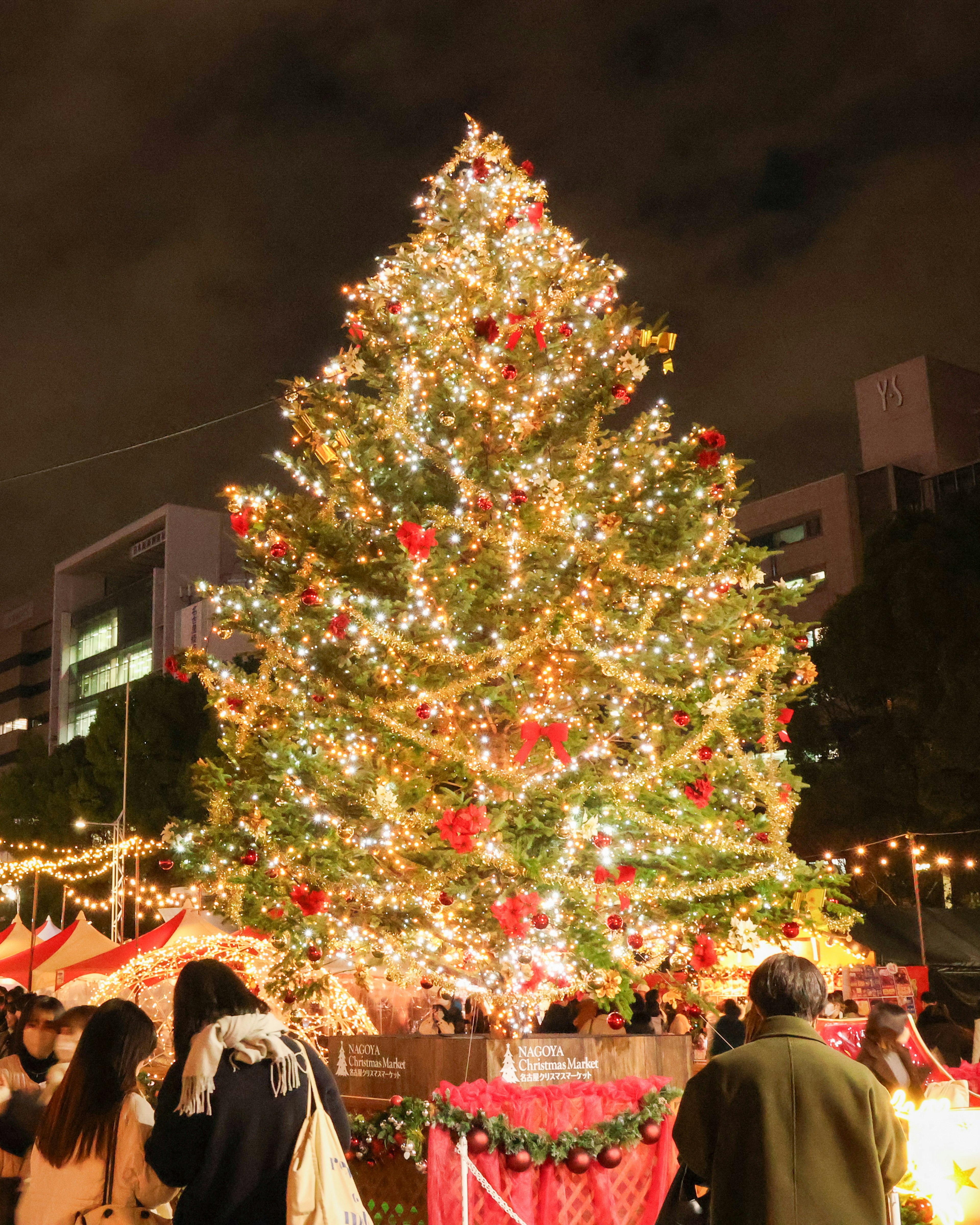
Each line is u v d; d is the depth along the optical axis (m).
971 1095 6.52
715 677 9.17
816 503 53.22
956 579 23.81
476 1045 6.07
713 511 10.03
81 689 91.12
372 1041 6.69
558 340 9.91
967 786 22.52
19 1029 5.19
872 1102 3.23
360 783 8.82
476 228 10.18
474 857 8.51
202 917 14.33
